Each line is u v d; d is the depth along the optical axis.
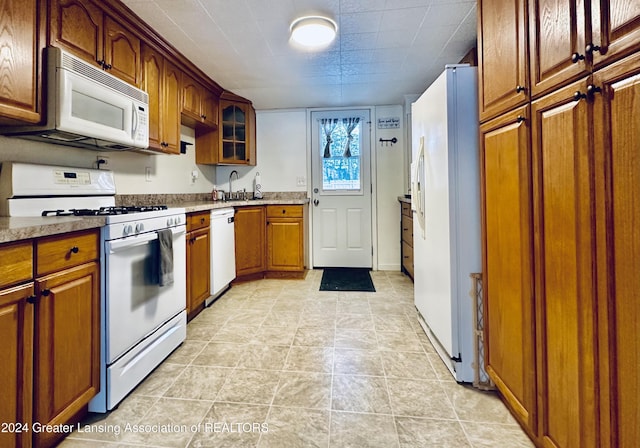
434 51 2.54
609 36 0.76
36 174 1.67
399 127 4.07
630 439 0.74
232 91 3.52
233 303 2.91
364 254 4.21
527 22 1.09
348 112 4.13
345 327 2.35
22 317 1.03
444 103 1.63
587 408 0.87
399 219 4.14
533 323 1.13
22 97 1.36
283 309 2.74
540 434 1.10
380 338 2.16
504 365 1.34
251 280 3.71
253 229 3.65
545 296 1.05
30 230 1.03
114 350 1.43
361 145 4.14
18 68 1.34
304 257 3.96
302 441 1.24
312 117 4.18
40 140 1.77
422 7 1.94
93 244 1.35
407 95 3.67
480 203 1.57
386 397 1.52
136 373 1.58
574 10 0.86
